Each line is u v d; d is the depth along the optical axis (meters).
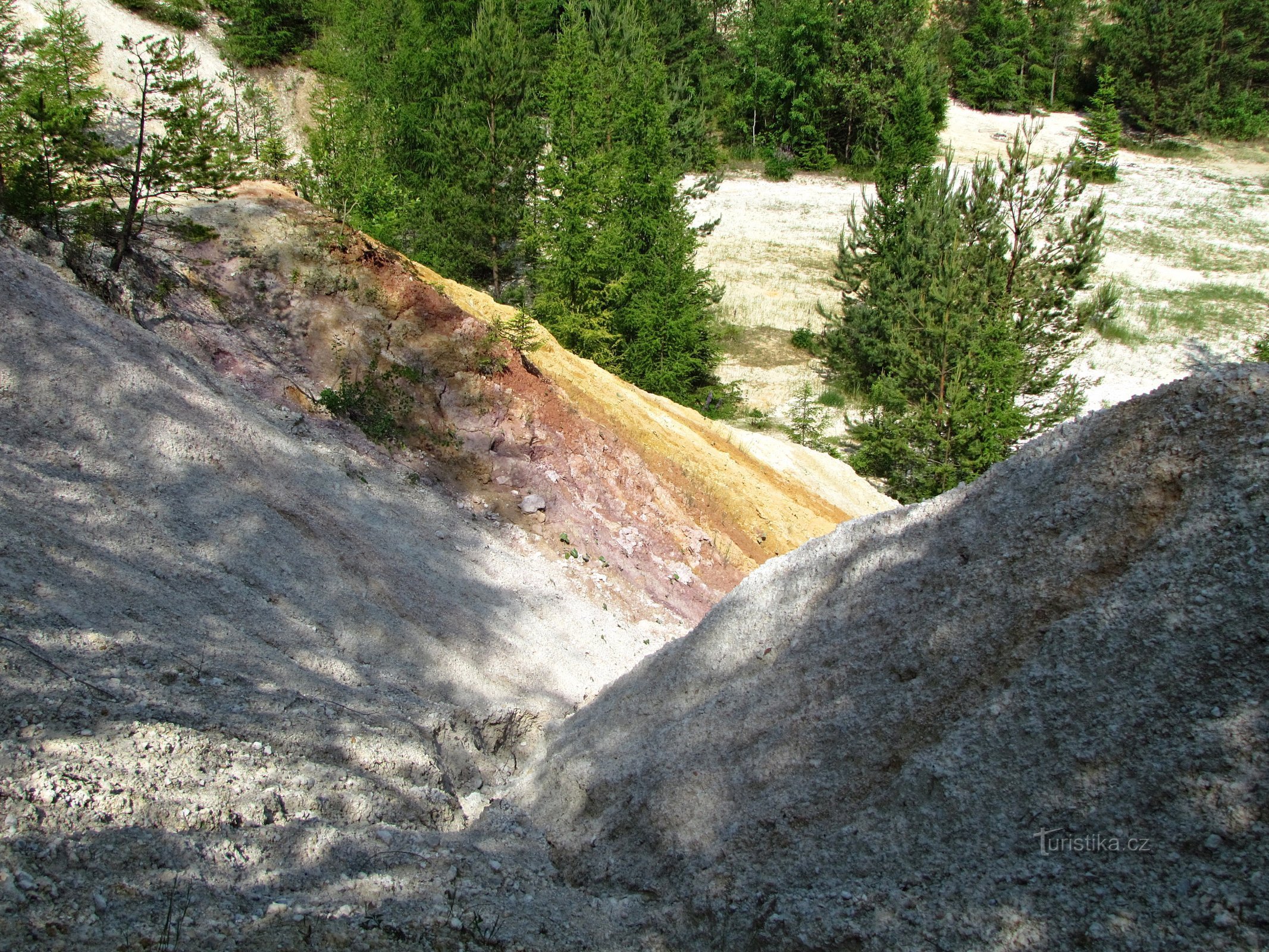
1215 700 5.24
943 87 62.75
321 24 42.62
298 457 11.54
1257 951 4.31
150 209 14.65
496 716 9.50
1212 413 6.39
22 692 5.97
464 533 12.90
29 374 9.23
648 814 7.12
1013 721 5.80
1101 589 6.22
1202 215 54.03
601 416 17.97
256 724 7.07
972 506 7.56
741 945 5.61
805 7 59.59
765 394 33.38
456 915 5.69
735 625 8.82
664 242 30.30
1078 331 28.08
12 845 4.86
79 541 7.92
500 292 34.22
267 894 5.42
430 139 33.59
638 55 41.69
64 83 15.20
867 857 5.71
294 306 14.42
